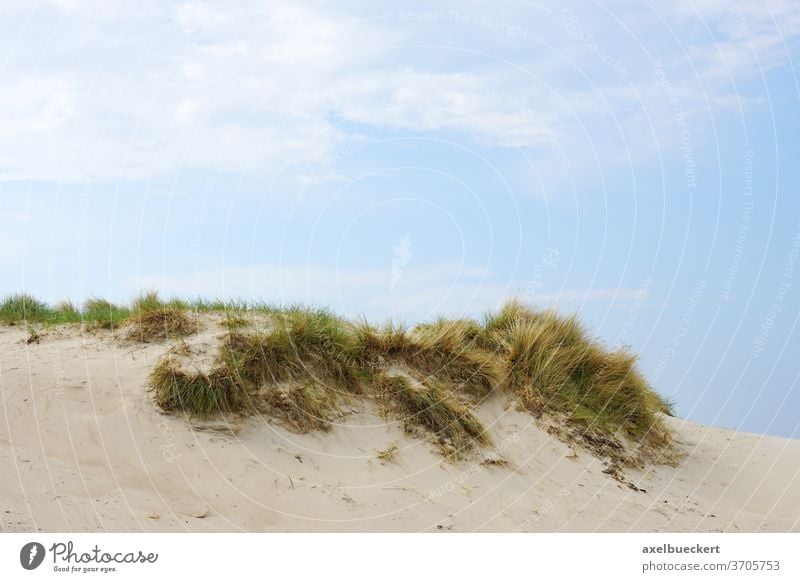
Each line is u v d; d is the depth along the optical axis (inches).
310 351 354.0
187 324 372.2
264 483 283.1
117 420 291.4
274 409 323.6
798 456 438.3
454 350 395.2
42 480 246.8
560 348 432.1
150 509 250.2
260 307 411.8
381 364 374.3
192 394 307.6
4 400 290.7
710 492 386.3
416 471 323.0
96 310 432.5
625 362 432.5
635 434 410.9
